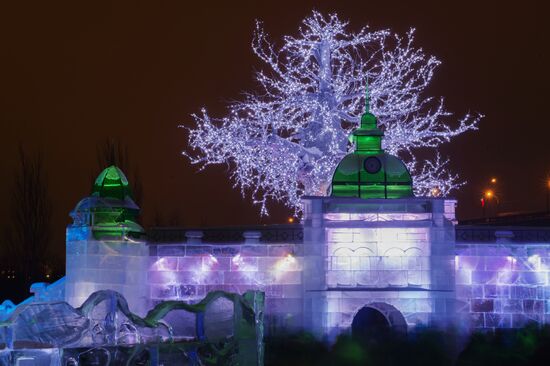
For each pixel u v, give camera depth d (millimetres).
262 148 37375
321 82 37906
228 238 30125
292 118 37688
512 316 29719
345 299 28844
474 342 25641
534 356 24984
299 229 29844
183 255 29844
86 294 29344
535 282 29922
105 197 30250
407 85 38125
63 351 16531
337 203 29641
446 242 29344
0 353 16094
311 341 25109
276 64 38188
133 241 29531
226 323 19500
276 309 29391
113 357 16891
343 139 37469
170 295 29656
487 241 30219
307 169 37094
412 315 28938
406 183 30000
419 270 29422
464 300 29719
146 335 18109
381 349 24734
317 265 29125
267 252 29766
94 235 29609
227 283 29688
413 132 37406
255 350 19500
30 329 16516
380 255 29484
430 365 24812
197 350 18172
